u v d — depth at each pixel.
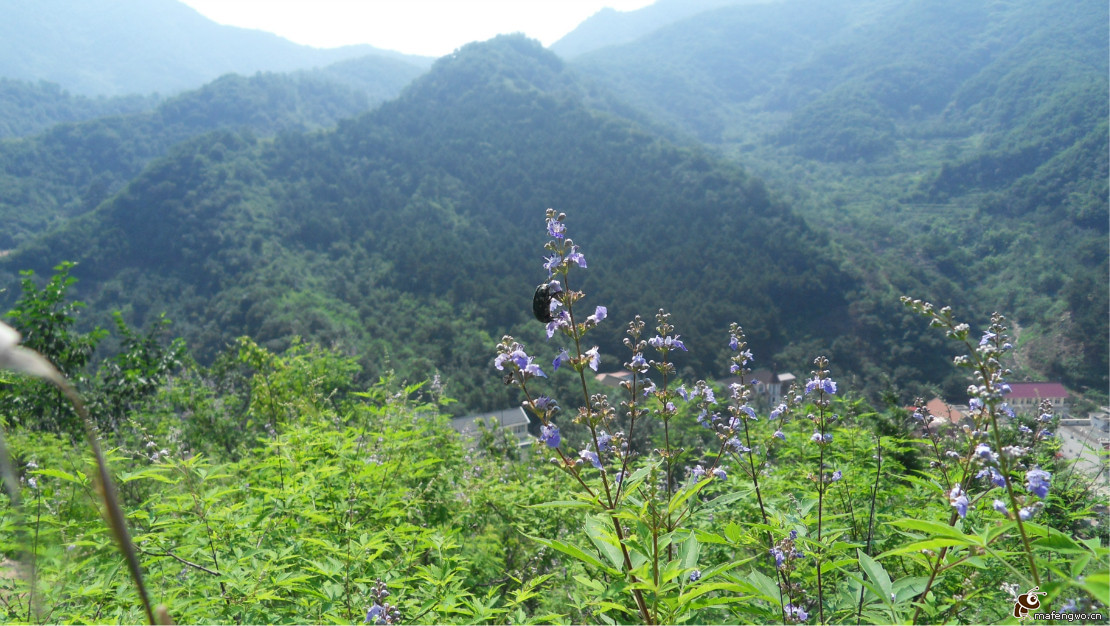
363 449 7.51
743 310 119.62
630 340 4.07
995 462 2.90
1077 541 2.04
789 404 4.86
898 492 5.73
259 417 17.45
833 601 4.43
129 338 16.98
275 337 112.00
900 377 100.50
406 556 5.24
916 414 5.01
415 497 7.28
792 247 143.25
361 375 86.94
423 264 146.00
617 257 156.88
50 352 13.71
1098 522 5.50
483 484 9.03
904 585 3.44
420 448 8.80
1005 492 3.27
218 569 4.62
